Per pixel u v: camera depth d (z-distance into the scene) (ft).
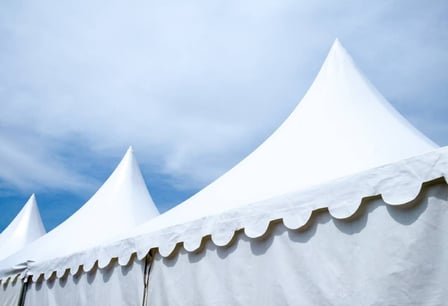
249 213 7.00
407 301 4.91
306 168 8.07
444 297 4.63
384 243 5.32
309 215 6.10
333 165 7.71
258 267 6.81
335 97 10.74
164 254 8.31
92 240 16.05
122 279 9.73
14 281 14.28
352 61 12.32
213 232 7.48
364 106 10.09
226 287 7.20
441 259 4.76
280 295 6.34
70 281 11.71
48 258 13.88
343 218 5.64
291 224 6.27
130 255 9.35
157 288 8.66
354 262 5.57
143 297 8.93
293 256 6.36
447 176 4.67
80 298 10.96
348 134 8.82
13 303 13.69
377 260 5.32
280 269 6.45
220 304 7.18
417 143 8.38
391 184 5.25
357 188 5.62
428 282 4.80
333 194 5.89
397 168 5.25
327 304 5.69
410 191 5.01
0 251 31.89
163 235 8.56
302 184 7.49
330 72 11.93
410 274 4.97
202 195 9.80
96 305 10.23
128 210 19.11
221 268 7.40
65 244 15.62
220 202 8.47
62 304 11.65
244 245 7.15
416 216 5.09
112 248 10.07
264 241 6.87
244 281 6.94
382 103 11.06
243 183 8.89
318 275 5.94
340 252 5.77
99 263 10.26
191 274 7.95
